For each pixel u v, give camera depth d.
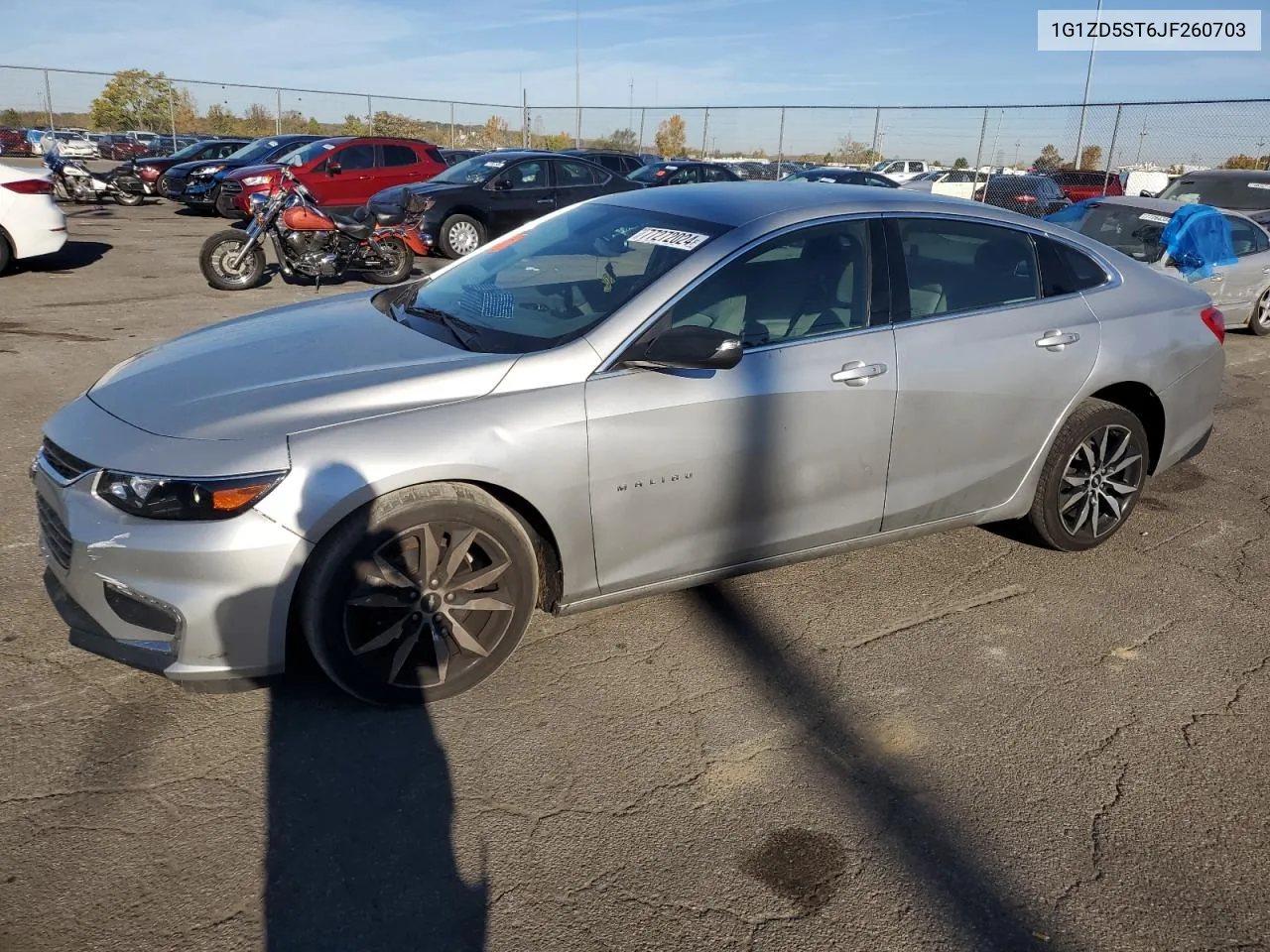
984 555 4.30
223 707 2.97
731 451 3.23
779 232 3.41
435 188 13.57
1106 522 4.33
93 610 2.75
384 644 2.88
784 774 2.77
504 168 13.91
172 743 2.80
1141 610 3.83
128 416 2.87
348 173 16.08
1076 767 2.85
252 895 2.27
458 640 2.99
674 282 3.20
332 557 2.72
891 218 3.65
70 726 2.85
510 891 2.32
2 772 2.64
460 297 3.66
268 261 12.91
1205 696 3.24
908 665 3.37
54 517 2.88
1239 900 2.36
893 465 3.61
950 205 3.86
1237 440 6.18
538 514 3.01
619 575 3.22
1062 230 4.15
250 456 2.64
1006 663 3.41
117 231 15.88
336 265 10.62
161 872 2.32
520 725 2.95
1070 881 2.41
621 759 2.81
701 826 2.55
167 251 13.56
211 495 2.61
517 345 3.16
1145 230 8.84
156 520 2.63
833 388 3.37
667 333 3.01
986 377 3.71
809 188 3.87
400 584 2.84
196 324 8.59
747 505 3.35
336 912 2.23
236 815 2.52
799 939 2.20
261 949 2.12
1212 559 4.33
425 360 3.06
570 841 2.48
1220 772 2.85
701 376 3.16
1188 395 4.37
